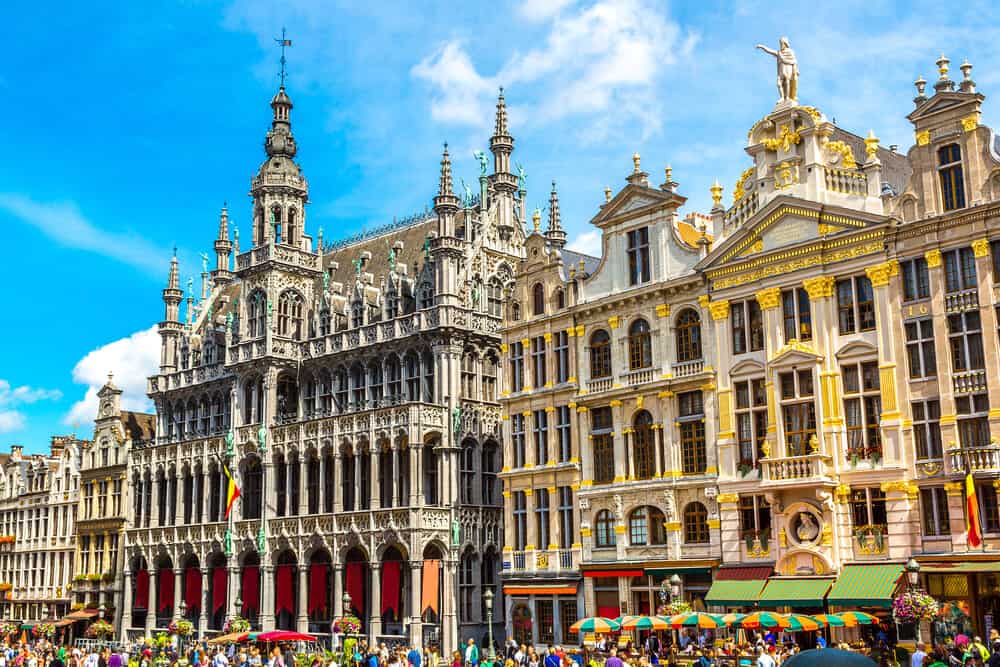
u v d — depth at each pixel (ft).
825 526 148.25
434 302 219.82
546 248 195.21
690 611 148.05
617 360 178.50
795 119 160.66
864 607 142.82
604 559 175.22
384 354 226.58
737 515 158.51
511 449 194.80
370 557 211.41
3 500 336.49
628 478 173.99
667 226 174.40
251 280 252.42
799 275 155.84
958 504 137.80
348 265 264.93
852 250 151.02
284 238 252.01
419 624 200.64
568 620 180.65
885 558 143.54
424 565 203.62
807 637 148.87
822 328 152.76
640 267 177.58
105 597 283.38
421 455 207.72
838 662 38.58
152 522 267.59
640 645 164.14
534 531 188.24
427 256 224.33
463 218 235.20
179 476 263.49
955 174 143.54
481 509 214.07
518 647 171.01
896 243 147.33
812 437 151.33
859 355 149.28
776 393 155.84
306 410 245.45
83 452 306.14
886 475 144.56
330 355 236.84
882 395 146.41
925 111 145.79
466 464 215.92
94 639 264.52
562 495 185.16
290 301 250.78
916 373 144.56
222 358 266.36
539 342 193.26
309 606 225.35
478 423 218.18
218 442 252.42
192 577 253.24
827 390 151.23
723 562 159.12
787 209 157.79
